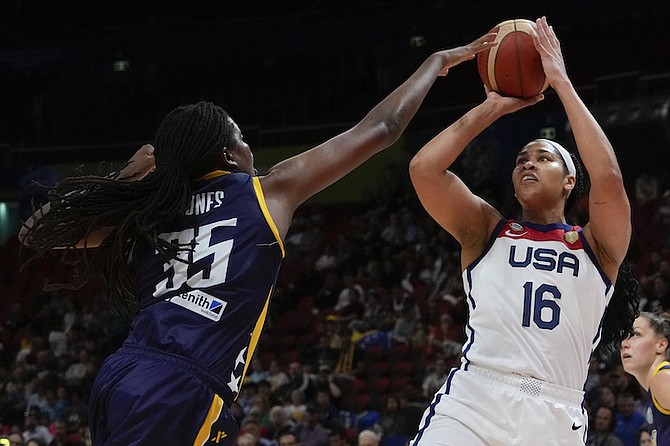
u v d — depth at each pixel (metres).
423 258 29.73
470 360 6.55
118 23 43.97
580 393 6.47
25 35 43.50
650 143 28.23
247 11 43.03
